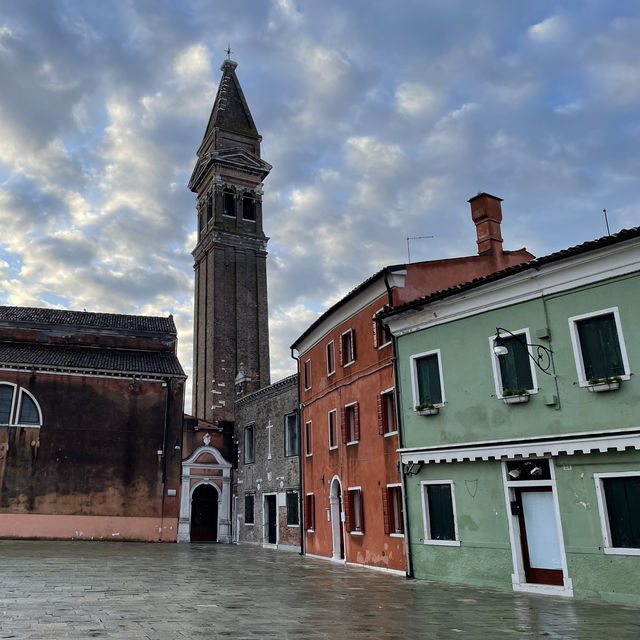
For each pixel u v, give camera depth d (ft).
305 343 95.81
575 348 47.24
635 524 42.42
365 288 72.13
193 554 88.79
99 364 120.78
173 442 120.98
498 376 52.60
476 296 54.80
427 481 57.67
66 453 113.70
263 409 116.57
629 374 43.83
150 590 47.16
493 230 76.54
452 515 55.21
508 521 50.21
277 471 106.52
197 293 191.62
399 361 62.54
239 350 173.17
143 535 114.62
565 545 45.80
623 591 42.11
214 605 40.01
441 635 30.96
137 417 120.06
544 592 46.52
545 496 48.75
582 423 46.01
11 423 111.86
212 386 166.61
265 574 61.93
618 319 45.01
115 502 114.32
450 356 57.06
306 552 89.51
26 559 72.79
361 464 72.18
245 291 179.63
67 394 116.67
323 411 86.28
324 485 84.12
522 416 50.11
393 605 41.14
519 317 51.60
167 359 132.05
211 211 190.70
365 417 71.92
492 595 46.09
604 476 44.32
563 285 48.65
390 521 64.85
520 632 31.83
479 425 53.26
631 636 30.78
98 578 54.65
